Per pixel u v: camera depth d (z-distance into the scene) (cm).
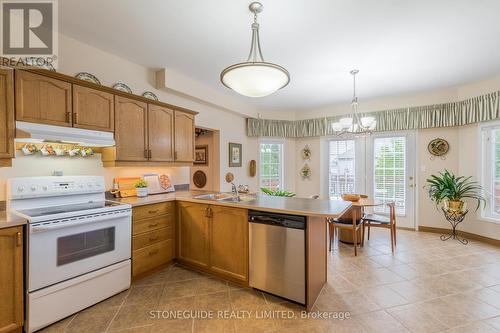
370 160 491
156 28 234
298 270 202
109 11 208
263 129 530
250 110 511
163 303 211
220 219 250
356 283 246
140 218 249
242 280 236
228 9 204
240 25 229
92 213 203
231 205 239
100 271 210
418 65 315
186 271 275
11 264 164
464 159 403
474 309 200
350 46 267
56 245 182
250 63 157
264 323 184
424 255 322
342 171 520
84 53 261
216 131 457
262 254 221
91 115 232
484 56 289
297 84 386
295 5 198
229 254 244
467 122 390
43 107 201
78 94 223
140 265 248
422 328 178
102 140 239
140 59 300
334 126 361
